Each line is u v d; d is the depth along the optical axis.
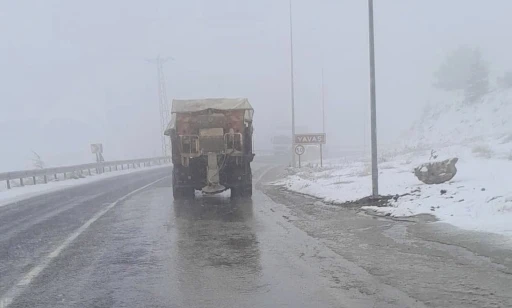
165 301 6.00
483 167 18.08
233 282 6.71
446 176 15.07
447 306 5.47
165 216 13.31
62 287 6.75
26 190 25.27
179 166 17.14
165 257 8.37
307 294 6.08
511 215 10.01
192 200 17.05
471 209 11.01
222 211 13.96
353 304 5.64
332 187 17.72
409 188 14.92
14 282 7.08
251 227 11.09
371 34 13.62
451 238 8.84
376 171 14.02
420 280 6.48
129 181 28.83
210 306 5.76
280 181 24.47
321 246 8.80
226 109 16.97
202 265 7.71
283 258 7.98
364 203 13.81
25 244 9.99
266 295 6.10
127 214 13.96
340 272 7.02
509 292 5.88
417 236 9.23
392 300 5.74
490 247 8.01
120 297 6.22
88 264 8.05
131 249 9.12
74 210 15.43
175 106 17.06
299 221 11.72
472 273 6.70
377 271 7.00
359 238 9.38
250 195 17.45
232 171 17.20
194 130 17.08
